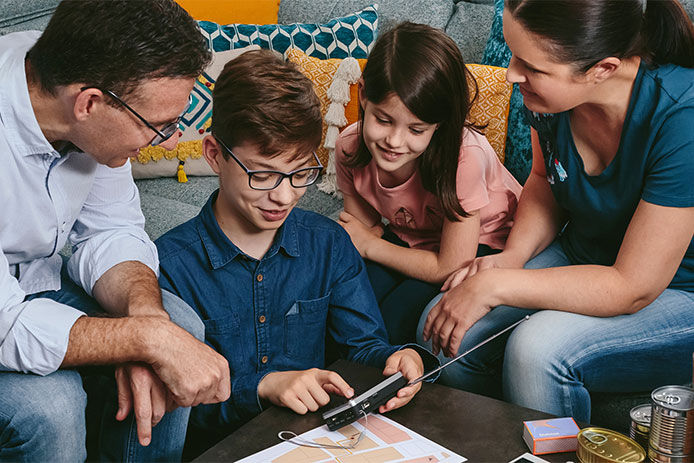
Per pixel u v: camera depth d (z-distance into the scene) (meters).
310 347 1.37
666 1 1.17
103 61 0.97
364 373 1.13
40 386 1.00
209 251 1.28
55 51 0.99
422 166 1.45
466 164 1.47
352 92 2.05
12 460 0.99
